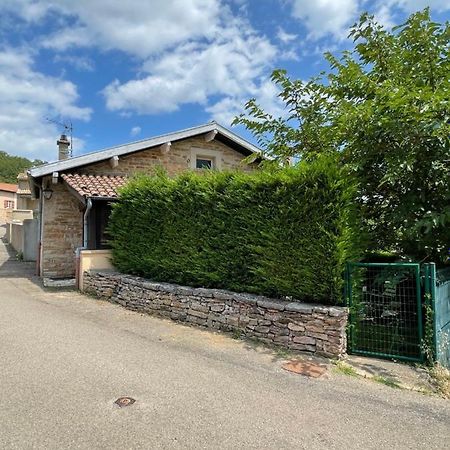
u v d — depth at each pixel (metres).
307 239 5.02
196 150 12.25
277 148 6.57
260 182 5.52
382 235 5.92
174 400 3.38
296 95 6.52
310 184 5.02
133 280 7.41
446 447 2.74
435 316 4.41
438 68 5.48
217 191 6.18
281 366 4.36
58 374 3.91
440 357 4.52
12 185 44.50
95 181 9.85
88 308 7.30
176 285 6.78
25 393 3.44
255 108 6.63
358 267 4.92
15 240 20.31
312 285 5.04
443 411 3.33
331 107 6.16
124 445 2.63
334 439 2.80
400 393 3.71
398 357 4.61
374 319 4.91
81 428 2.85
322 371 4.23
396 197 5.71
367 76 5.80
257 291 5.69
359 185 5.42
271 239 5.38
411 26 5.63
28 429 2.82
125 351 4.73
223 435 2.80
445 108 4.55
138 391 3.54
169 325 6.11
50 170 9.76
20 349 4.69
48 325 5.89
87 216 9.27
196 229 6.53
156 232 7.36
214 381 3.86
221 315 5.77
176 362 4.39
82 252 9.00
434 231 5.29
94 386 3.63
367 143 5.34
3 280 10.81
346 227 4.87
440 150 4.84
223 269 6.09
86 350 4.71
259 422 3.02
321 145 6.26
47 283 10.12
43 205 11.16
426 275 4.47
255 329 5.32
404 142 5.03
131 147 10.72
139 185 7.95
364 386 3.86
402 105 4.62
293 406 3.34
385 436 2.87
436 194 5.33
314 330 4.77
